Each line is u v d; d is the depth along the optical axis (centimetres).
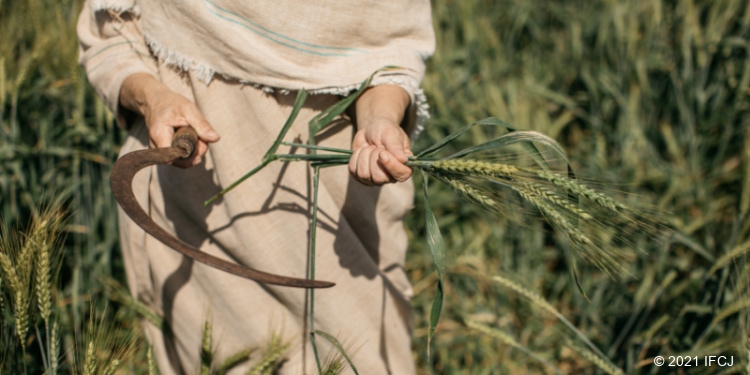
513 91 382
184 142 169
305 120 190
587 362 293
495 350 303
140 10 190
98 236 308
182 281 207
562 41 461
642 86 387
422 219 356
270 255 194
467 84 406
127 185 160
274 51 180
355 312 203
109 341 195
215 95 185
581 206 168
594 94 398
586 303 307
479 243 338
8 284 180
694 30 382
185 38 182
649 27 415
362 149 167
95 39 200
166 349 220
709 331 247
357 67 184
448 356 300
